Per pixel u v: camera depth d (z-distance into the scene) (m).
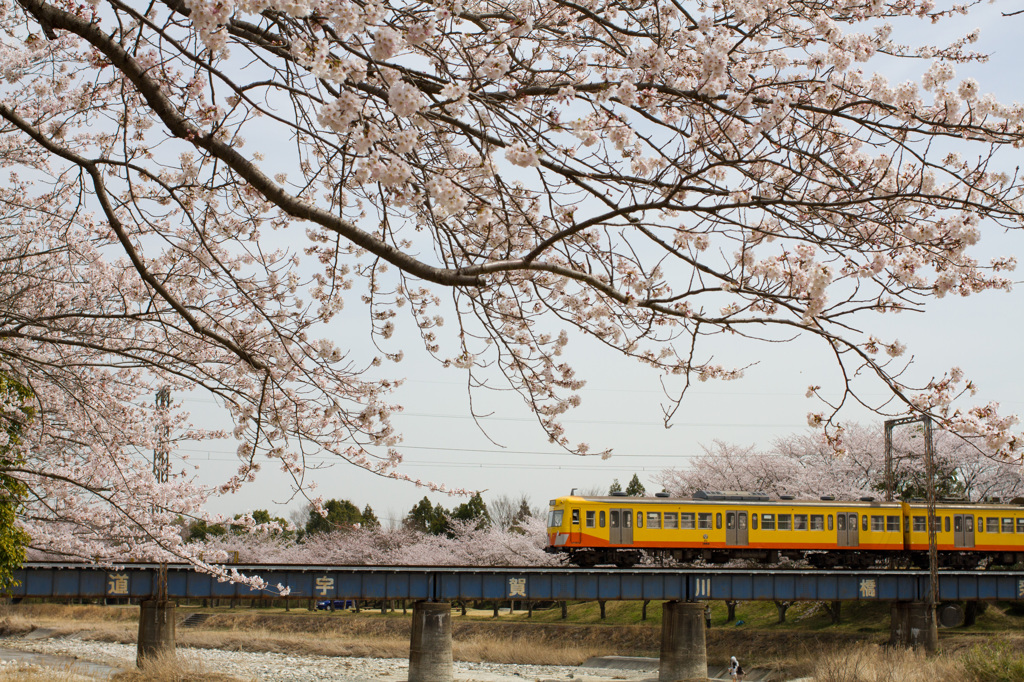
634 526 38.47
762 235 7.56
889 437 43.03
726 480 55.97
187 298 12.10
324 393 9.39
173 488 18.92
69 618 71.94
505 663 49.94
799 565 48.06
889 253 7.12
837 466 53.62
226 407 11.33
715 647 46.62
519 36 8.02
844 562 41.28
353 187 8.89
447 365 11.11
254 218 10.55
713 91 7.17
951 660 28.64
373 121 6.96
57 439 16.31
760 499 40.31
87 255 14.14
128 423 16.22
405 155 7.85
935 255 7.18
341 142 8.34
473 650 52.59
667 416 7.50
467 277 7.07
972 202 6.87
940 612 40.12
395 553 77.31
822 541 39.34
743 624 54.00
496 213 8.84
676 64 8.09
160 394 18.12
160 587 33.22
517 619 68.56
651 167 8.64
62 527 19.77
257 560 77.44
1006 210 6.93
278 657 50.62
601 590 37.12
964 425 7.00
